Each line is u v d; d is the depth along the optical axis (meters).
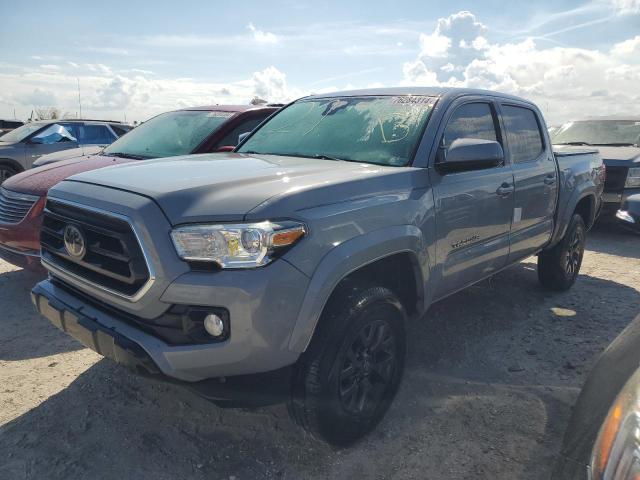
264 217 2.38
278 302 2.37
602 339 4.31
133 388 3.45
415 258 3.12
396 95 3.92
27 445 2.86
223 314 2.32
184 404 3.28
